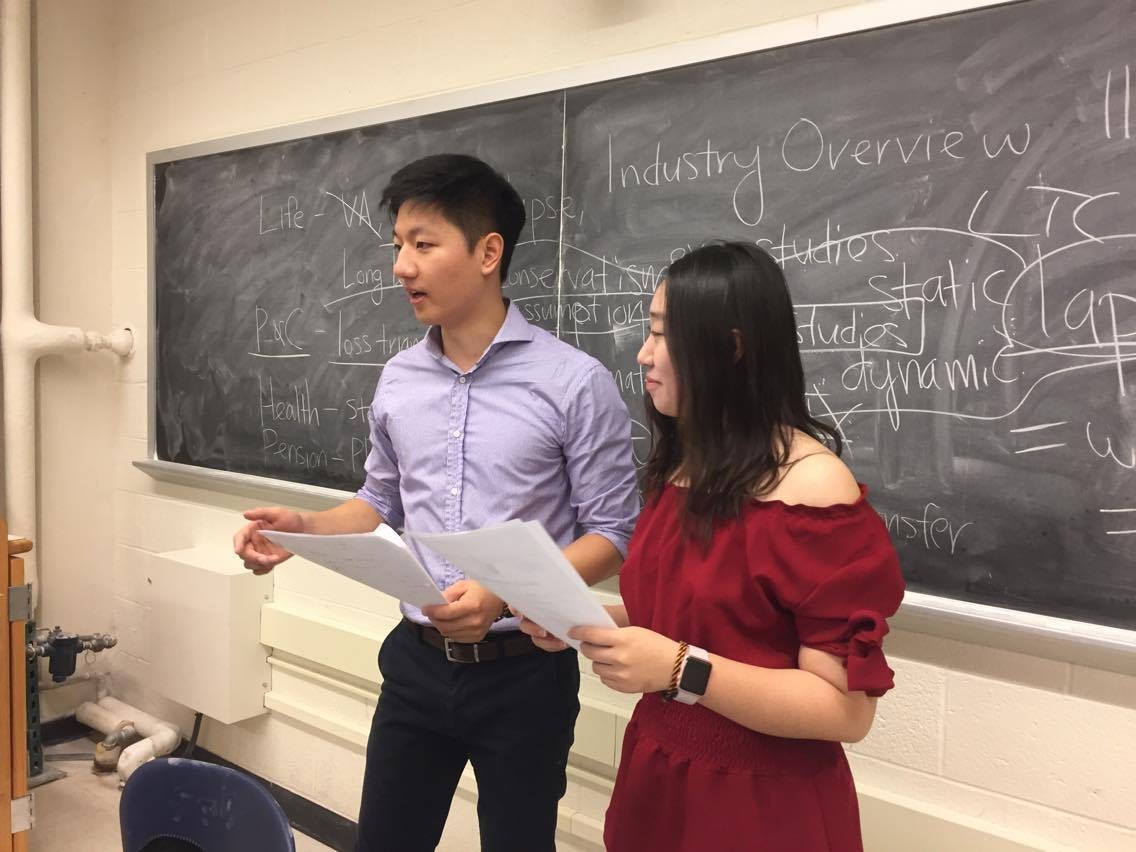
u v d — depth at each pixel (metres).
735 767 0.96
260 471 2.48
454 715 1.38
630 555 1.11
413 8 2.06
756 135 1.51
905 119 1.36
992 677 1.35
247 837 1.05
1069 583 1.26
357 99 2.20
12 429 2.66
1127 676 1.24
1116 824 1.25
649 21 1.66
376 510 1.63
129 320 2.91
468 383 1.43
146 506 2.87
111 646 2.76
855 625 0.87
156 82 2.76
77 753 2.83
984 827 1.34
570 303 1.79
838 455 1.05
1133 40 1.17
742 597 0.94
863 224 1.41
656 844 1.03
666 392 1.03
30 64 2.71
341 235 2.22
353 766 2.29
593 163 1.73
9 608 1.86
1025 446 1.29
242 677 2.42
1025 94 1.26
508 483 1.38
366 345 2.19
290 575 2.43
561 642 1.15
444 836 2.10
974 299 1.32
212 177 2.55
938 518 1.37
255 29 2.44
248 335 2.49
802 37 1.44
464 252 1.35
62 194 2.83
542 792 1.38
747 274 0.96
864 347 1.42
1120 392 1.21
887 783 1.45
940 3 1.31
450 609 1.17
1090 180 1.22
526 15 1.85
